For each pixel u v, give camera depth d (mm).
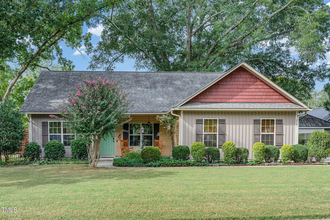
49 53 24266
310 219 5605
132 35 28719
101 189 7633
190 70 28891
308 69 27812
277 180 9023
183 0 29016
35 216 5516
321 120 25500
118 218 5438
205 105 14234
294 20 26219
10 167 12289
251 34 26000
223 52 28719
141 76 19188
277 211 5879
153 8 30656
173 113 14953
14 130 13531
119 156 16672
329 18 23719
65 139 15625
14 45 17141
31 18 17812
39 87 17031
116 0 25969
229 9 24906
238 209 5996
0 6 15602
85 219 5375
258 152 13070
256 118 14562
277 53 29391
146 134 17328
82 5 21312
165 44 28047
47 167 12156
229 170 11227
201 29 31859
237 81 15016
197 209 5977
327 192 7406
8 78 28312
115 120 11117
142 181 8797
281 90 14820
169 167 12203
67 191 7414
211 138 14430
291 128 14711
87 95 11234
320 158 13797
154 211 5828
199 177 9555
